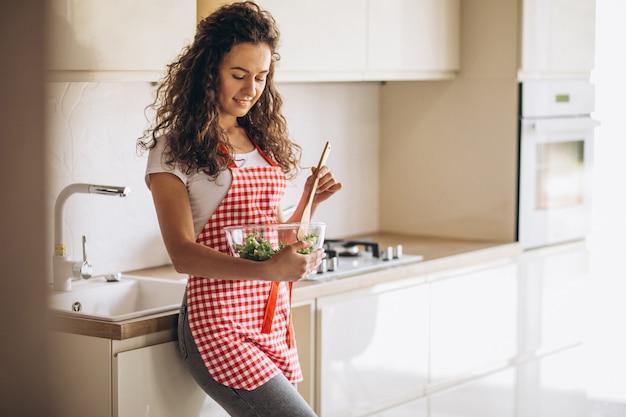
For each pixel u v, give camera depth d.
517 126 3.58
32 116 0.45
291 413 2.04
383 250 3.34
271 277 1.90
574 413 3.97
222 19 2.01
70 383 2.10
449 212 3.78
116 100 2.81
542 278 3.72
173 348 2.17
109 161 2.80
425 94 3.80
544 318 3.75
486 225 3.69
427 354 3.13
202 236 2.07
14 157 0.44
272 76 2.20
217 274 1.92
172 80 2.10
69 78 2.21
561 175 3.80
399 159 3.90
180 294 2.54
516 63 3.54
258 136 2.20
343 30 3.12
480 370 3.45
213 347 2.04
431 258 3.20
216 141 2.04
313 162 3.61
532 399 3.73
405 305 3.00
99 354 2.06
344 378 2.78
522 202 3.61
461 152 3.73
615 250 4.57
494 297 3.45
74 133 2.68
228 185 2.06
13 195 0.44
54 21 0.46
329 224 3.72
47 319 0.46
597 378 4.70
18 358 0.45
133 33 2.34
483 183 3.68
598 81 4.44
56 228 2.43
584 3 3.79
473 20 3.64
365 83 3.85
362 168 3.87
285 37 2.91
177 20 2.46
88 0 2.22
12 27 0.44
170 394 2.17
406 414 3.06
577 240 3.98
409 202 3.89
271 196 2.14
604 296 4.64
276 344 2.15
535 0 3.57
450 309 3.22
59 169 2.64
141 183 2.92
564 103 3.77
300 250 1.95
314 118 3.60
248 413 2.05
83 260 2.47
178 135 2.01
